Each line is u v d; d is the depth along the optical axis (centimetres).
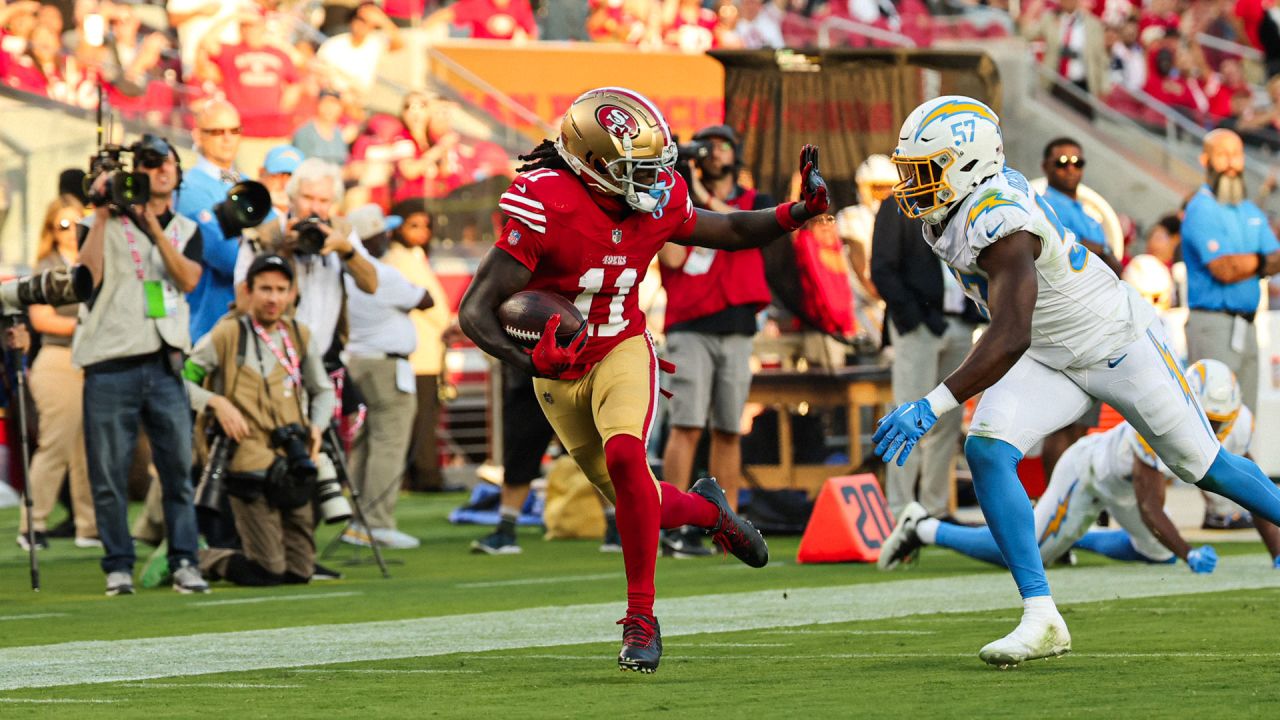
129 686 1116
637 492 1117
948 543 1858
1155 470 1819
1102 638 1265
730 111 2531
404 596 1783
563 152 1115
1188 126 4678
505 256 1113
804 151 1173
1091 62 4650
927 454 2353
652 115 1108
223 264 2062
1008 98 4528
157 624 1548
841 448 2594
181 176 1891
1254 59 4884
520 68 3891
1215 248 2486
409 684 1099
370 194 3594
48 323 2444
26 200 3312
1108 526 2334
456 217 3741
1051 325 1164
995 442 1162
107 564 1866
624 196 1112
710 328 2155
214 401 1920
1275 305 3781
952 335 2342
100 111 1864
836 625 1414
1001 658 1111
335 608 1666
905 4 4669
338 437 2073
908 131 1141
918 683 1053
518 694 1044
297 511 1969
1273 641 1230
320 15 3888
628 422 1125
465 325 1113
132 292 1831
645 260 1149
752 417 2581
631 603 1129
